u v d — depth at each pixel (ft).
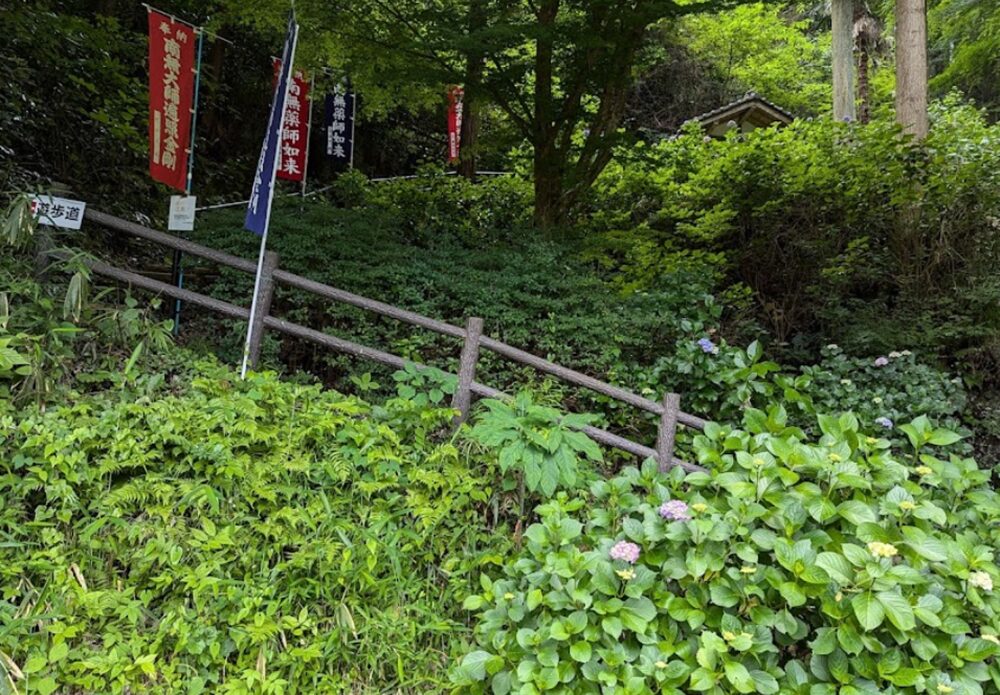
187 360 10.34
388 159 41.14
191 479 7.84
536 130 18.33
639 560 6.90
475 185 26.63
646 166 20.45
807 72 44.88
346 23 16.85
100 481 7.50
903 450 13.03
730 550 6.50
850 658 5.88
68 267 9.53
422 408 9.71
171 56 13.96
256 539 7.59
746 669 5.86
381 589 7.71
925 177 16.88
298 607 7.45
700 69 45.93
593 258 17.71
